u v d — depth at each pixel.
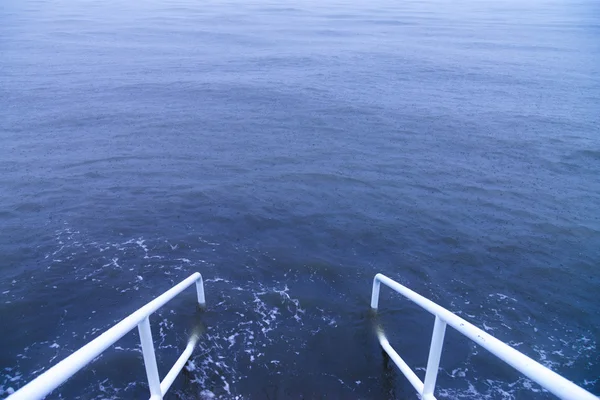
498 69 33.19
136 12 76.25
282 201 12.67
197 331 7.21
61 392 6.03
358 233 11.00
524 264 9.82
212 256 9.73
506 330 7.71
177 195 12.81
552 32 58.25
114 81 27.11
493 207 12.59
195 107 22.20
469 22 71.88
